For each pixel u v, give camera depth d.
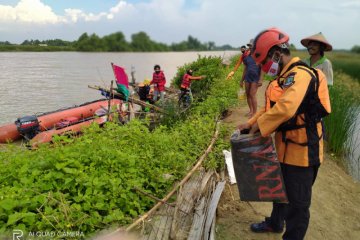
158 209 4.16
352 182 6.41
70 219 3.50
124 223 3.77
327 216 4.79
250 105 8.26
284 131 3.19
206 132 6.86
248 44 8.20
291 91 2.90
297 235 3.38
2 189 3.72
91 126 5.87
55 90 20.84
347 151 8.21
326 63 5.67
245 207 4.68
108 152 4.66
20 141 10.01
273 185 3.27
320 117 3.12
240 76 15.98
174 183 4.88
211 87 13.15
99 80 25.02
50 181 3.94
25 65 35.41
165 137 5.75
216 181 5.12
